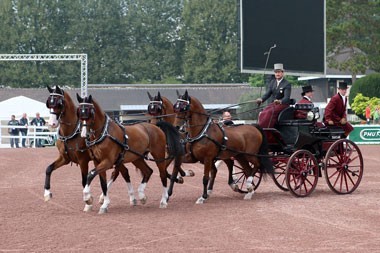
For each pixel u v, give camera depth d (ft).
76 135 44.52
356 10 164.45
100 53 254.68
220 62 246.68
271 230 37.06
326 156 51.37
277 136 51.75
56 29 251.19
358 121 152.87
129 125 46.24
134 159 45.44
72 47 247.70
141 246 33.17
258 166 50.67
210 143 47.57
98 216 42.04
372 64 169.99
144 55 259.19
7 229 37.70
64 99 44.27
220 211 43.70
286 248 32.60
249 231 36.83
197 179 62.59
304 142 51.13
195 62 249.34
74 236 35.68
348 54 199.62
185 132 47.80
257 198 49.83
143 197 46.50
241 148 49.24
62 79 241.76
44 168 74.33
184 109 46.88
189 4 254.68
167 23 272.51
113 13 263.29
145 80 256.93
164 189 46.37
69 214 42.88
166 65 259.80
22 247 33.12
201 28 249.75
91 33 254.27
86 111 42.29
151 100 50.21
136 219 40.83
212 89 204.13
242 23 99.19
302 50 104.22
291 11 102.94
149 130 46.44
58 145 45.73
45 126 121.90
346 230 37.04
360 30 165.68
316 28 105.50
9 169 73.36
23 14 246.88
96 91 202.59
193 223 39.32
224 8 249.96
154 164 78.43
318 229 37.32
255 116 159.12
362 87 149.38
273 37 101.60
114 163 44.06
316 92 200.75
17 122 124.57
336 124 53.72
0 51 245.45
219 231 36.86
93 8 261.85
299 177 50.65
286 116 51.42
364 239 34.65
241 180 58.85
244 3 99.19
